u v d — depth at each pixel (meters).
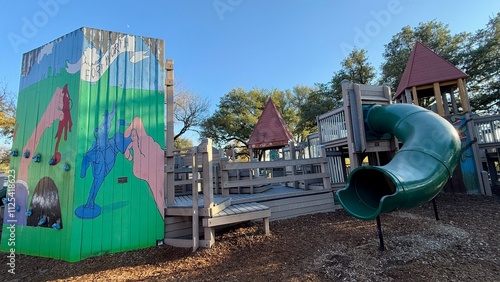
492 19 16.92
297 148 9.86
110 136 4.06
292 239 3.93
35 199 4.25
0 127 14.83
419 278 2.60
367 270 2.84
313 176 5.82
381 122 5.69
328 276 2.74
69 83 4.10
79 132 3.85
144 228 4.09
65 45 4.28
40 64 4.67
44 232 4.00
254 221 4.88
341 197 3.40
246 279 2.76
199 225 4.37
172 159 4.48
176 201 4.93
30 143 4.54
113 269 3.31
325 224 4.70
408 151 3.78
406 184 3.02
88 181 3.83
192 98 26.62
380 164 7.11
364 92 6.57
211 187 3.94
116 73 4.23
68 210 3.74
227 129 28.28
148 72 4.50
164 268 3.22
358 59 22.72
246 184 5.10
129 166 4.13
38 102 4.55
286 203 5.36
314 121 24.77
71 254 3.59
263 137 15.56
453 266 2.85
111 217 3.91
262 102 30.30
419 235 3.85
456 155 3.86
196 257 3.47
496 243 3.45
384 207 2.86
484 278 2.55
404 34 20.72
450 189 7.34
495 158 8.91
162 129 4.47
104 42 4.20
